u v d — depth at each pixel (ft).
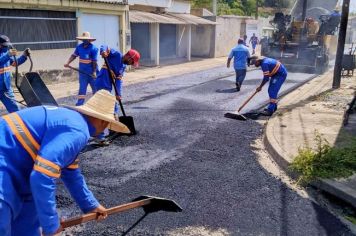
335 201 14.40
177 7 73.67
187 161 17.88
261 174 16.63
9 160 6.93
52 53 39.55
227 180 15.83
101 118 7.61
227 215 12.93
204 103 31.55
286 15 58.44
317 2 62.69
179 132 22.68
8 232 6.99
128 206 10.42
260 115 27.73
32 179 6.58
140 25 61.98
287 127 23.00
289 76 49.14
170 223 12.25
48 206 6.75
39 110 7.25
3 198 6.73
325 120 24.88
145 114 26.94
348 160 16.58
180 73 51.80
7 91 22.31
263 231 12.07
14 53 21.31
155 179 15.70
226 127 24.22
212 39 79.36
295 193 14.88
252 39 85.76
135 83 41.93
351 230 12.41
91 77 27.04
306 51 53.57
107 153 18.63
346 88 38.68
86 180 15.34
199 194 14.43
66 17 40.65
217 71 55.06
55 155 6.71
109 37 47.52
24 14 36.04
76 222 8.62
